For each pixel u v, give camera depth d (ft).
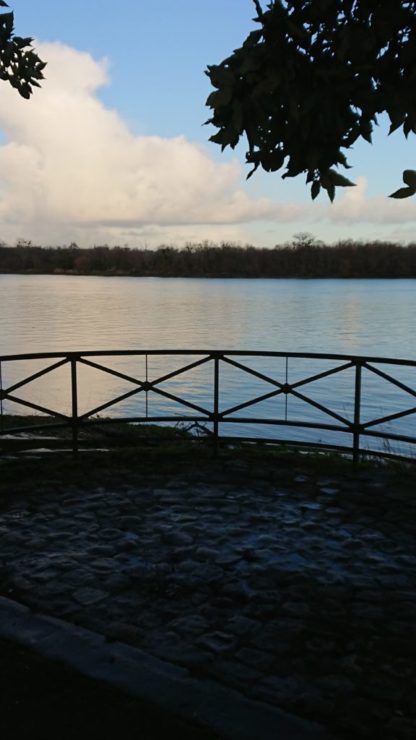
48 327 189.37
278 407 82.58
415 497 20.71
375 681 11.41
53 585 14.89
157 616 13.56
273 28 9.56
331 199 10.55
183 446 28.94
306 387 96.43
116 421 25.14
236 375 104.99
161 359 124.98
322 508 19.89
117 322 205.26
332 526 18.47
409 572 15.61
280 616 13.60
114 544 17.25
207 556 16.48
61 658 11.89
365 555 16.55
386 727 10.24
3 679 11.29
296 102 9.66
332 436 63.82
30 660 11.84
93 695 10.88
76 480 22.54
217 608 13.92
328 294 390.42
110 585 14.92
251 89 9.86
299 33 9.34
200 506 20.08
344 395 90.94
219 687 11.09
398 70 9.68
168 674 11.44
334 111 9.78
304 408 82.58
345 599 14.30
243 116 10.02
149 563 16.08
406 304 296.92
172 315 233.35
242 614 13.66
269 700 10.85
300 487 21.84
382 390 93.97
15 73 16.80
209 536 17.75
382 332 181.06
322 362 125.18
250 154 10.59
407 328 191.42
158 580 15.19
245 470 23.61
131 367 113.50
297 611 13.79
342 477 22.85
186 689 11.01
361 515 19.30
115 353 24.85
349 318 223.51
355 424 23.52
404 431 69.46
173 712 10.46
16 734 9.96
